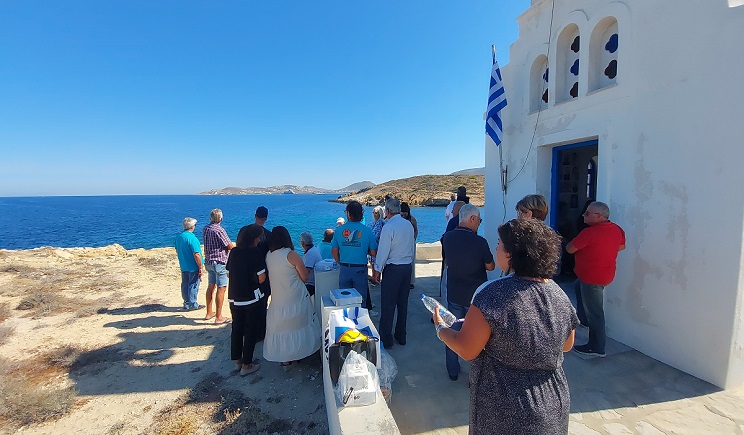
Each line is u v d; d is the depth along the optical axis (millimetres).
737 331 3381
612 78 4656
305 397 3820
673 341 3826
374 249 5027
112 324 6117
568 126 5148
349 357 2738
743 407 3197
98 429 3387
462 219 3686
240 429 3332
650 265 4027
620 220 4355
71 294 8070
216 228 6133
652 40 3938
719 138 3373
